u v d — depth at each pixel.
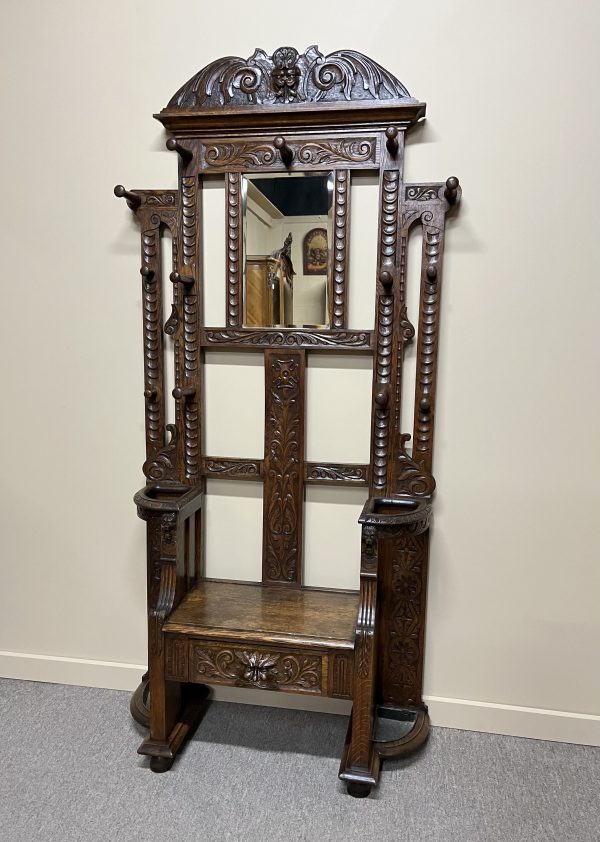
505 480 1.87
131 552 2.14
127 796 1.72
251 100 1.78
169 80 1.86
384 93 1.72
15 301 2.05
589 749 1.91
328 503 1.97
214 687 2.12
